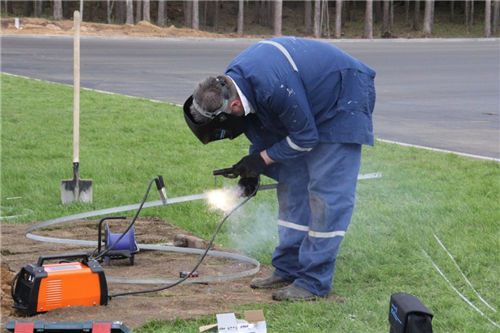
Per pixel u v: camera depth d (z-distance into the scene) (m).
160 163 10.02
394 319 2.83
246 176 4.75
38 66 25.56
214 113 4.38
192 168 9.70
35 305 4.21
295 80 4.42
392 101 18.98
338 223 4.75
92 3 64.44
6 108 15.18
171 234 6.64
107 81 21.80
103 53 31.97
